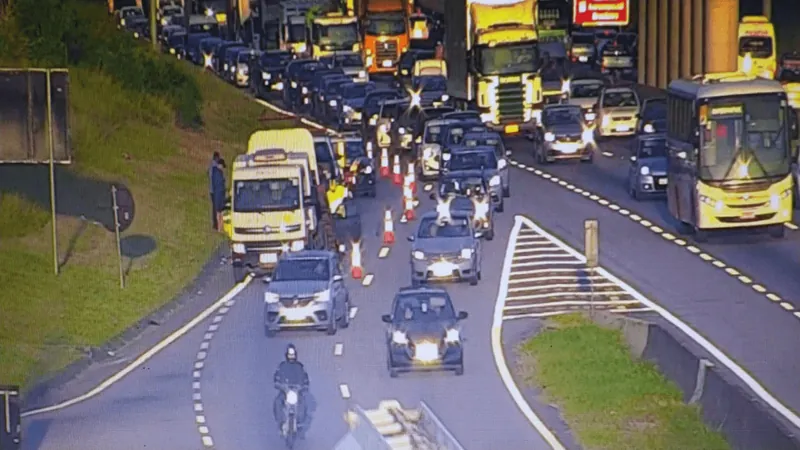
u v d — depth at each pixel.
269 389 84.56
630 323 89.94
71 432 77.81
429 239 109.75
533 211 135.12
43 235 119.19
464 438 73.38
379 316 100.94
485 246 121.56
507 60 178.38
